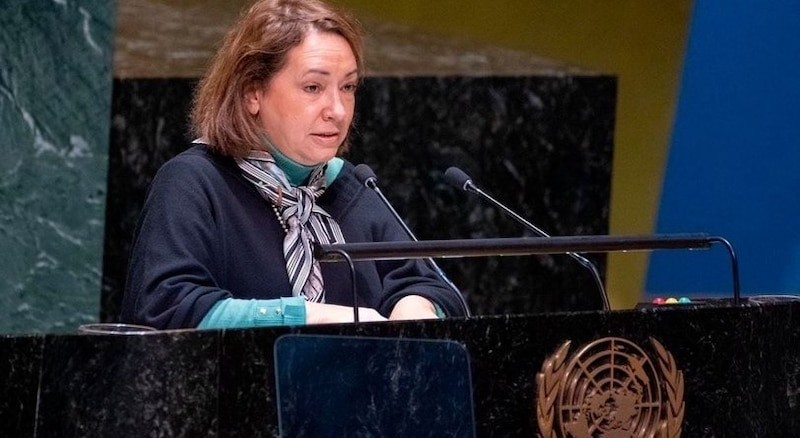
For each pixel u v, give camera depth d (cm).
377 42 1470
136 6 1392
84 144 1388
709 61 1548
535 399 620
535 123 1530
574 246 677
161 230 753
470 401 605
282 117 777
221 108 789
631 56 1541
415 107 1502
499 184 1527
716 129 1550
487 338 610
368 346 584
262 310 712
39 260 1381
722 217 1552
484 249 658
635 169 1545
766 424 690
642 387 645
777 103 1552
